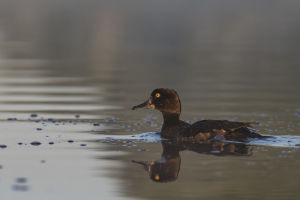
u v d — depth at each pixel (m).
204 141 12.45
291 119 15.05
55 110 16.22
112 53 31.30
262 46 34.62
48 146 11.89
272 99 18.19
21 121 14.66
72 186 9.17
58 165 10.39
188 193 8.84
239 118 15.26
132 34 40.97
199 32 42.56
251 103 17.50
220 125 12.53
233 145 11.95
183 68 25.78
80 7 63.44
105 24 47.38
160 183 9.30
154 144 12.20
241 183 9.26
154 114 15.95
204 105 17.20
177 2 71.38
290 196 8.64
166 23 48.50
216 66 26.42
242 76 23.45
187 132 12.70
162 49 33.16
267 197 8.62
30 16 54.22
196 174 9.79
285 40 37.88
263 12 59.91
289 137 12.64
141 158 10.91
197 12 59.41
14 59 28.31
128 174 9.83
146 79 22.52
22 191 8.91
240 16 55.38
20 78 22.38
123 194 8.83
